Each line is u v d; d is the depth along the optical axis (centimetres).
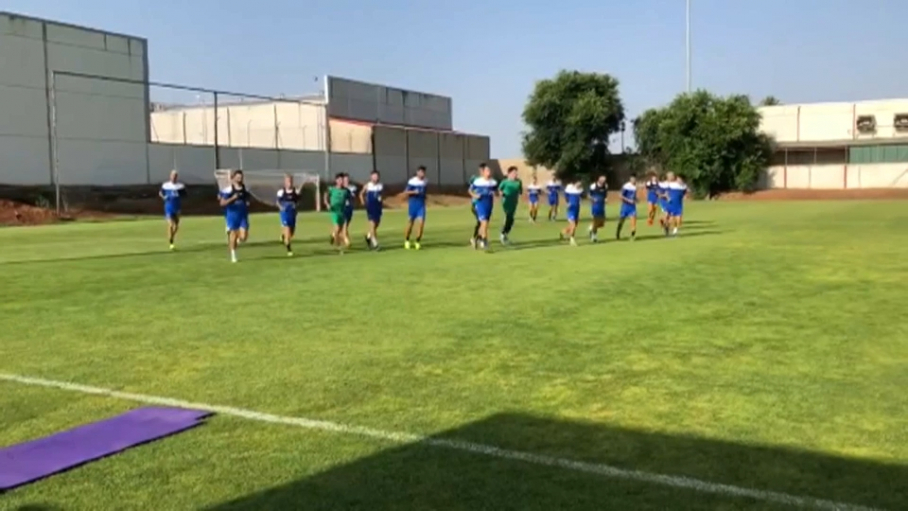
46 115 4375
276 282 1259
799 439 487
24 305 1045
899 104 6097
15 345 786
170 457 470
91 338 818
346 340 793
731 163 6297
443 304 1011
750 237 2078
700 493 408
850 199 5438
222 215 4409
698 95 6406
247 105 6312
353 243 2102
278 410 561
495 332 825
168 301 1070
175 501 409
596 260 1536
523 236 2273
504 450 475
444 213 4291
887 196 5606
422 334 819
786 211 3675
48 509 400
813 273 1280
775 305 974
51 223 3659
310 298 1079
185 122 6425
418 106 7725
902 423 515
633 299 1031
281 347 764
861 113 6206
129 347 772
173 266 1534
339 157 5938
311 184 5247
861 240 1922
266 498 410
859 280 1191
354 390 609
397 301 1041
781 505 392
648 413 543
